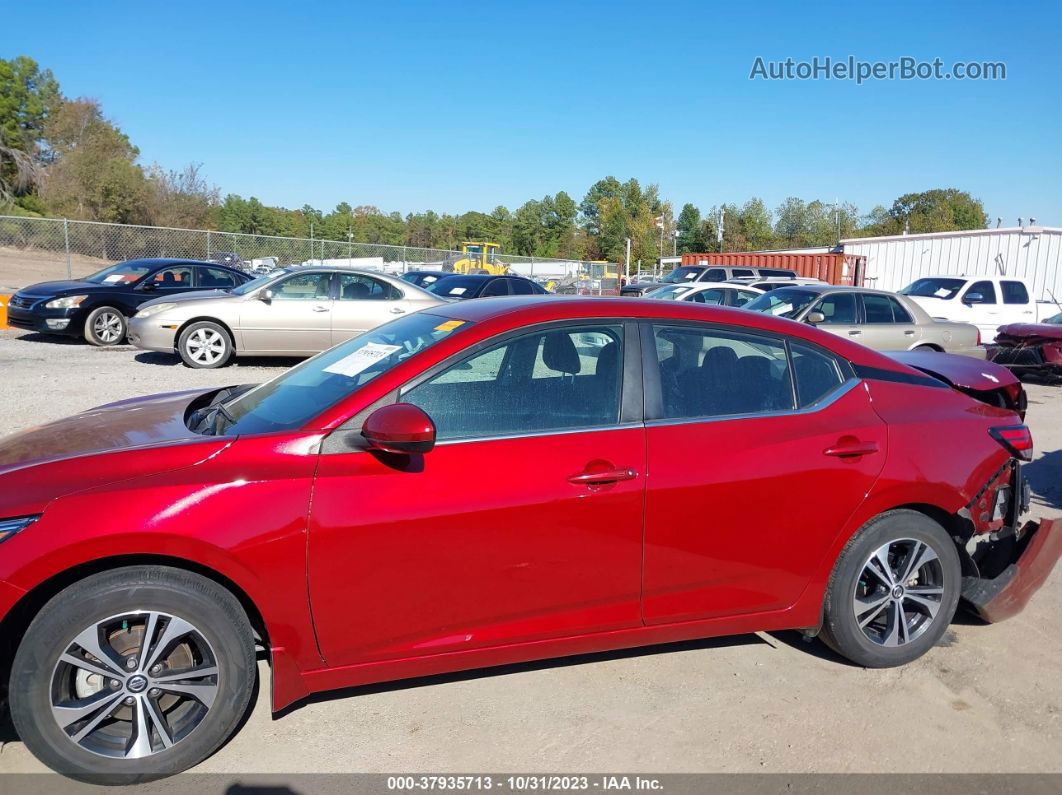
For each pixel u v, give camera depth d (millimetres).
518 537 2971
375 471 2844
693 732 3086
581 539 3051
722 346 3436
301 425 2918
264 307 11867
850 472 3387
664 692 3369
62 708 2590
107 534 2535
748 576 3326
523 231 97688
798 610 3449
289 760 2840
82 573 2635
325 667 2881
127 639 2691
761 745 3016
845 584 3459
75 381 9992
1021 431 3822
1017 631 4031
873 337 11633
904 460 3475
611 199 92750
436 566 2896
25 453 2949
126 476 2689
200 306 11641
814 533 3375
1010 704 3346
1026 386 12930
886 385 3654
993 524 3744
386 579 2850
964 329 12273
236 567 2674
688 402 3299
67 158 50844
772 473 3273
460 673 3471
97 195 47562
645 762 2893
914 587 3611
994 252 24750
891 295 12070
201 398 3854
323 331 12070
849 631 3492
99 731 2711
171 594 2637
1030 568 3828
